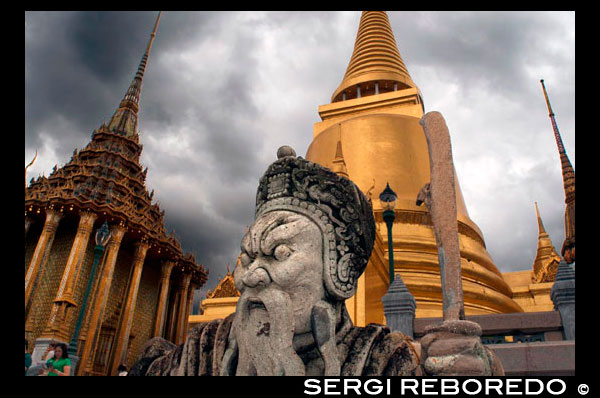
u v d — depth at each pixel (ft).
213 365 12.42
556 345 22.68
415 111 103.91
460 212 89.76
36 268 90.53
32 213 101.50
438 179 14.19
